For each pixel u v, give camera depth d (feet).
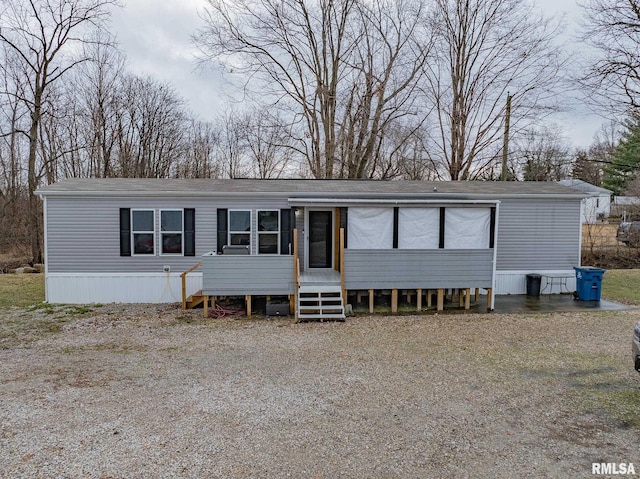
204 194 38.14
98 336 27.86
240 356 23.48
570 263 42.47
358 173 73.05
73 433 14.55
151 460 12.82
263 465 12.56
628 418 15.60
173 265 38.81
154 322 31.83
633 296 40.86
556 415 15.88
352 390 18.44
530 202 41.45
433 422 15.35
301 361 22.54
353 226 36.11
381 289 34.78
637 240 69.92
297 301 32.73
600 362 22.00
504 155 70.49
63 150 86.38
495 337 27.12
